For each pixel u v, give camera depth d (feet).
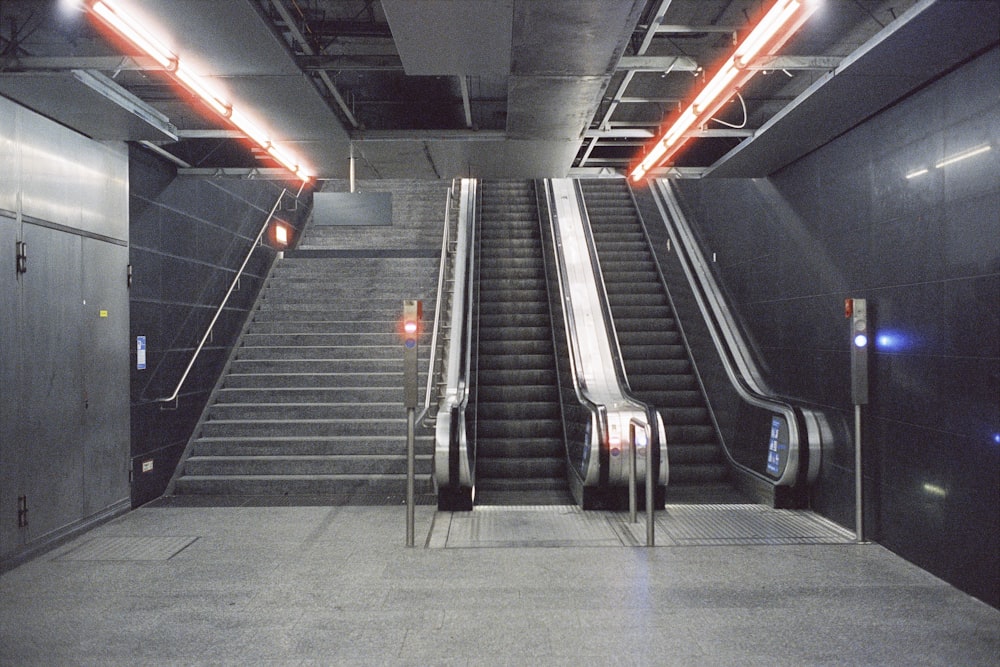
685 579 14.57
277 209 33.99
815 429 19.85
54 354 16.87
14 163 15.44
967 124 13.37
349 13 16.34
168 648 11.46
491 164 20.94
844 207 18.26
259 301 31.14
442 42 12.06
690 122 17.46
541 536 17.80
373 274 33.04
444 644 11.54
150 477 21.35
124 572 15.11
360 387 26.45
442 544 17.11
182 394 23.53
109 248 19.26
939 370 14.34
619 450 20.06
